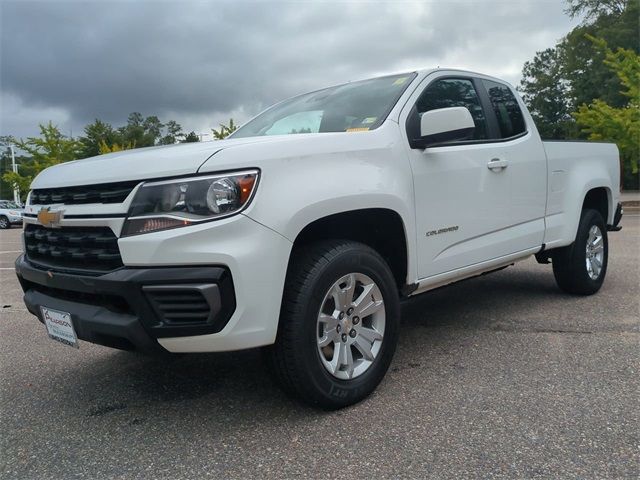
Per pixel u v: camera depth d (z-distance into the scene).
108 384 3.52
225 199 2.52
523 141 4.47
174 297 2.50
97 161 2.95
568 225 4.98
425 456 2.44
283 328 2.71
